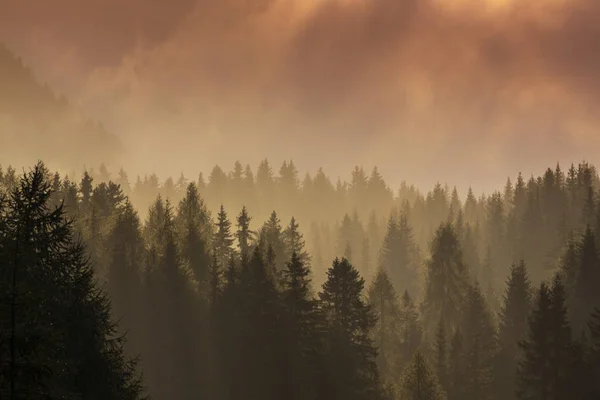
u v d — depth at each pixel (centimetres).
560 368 6638
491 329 8181
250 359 6366
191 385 6494
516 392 6744
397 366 7875
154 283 6956
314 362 6091
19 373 1708
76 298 2702
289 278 8106
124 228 7906
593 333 7206
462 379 7369
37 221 2323
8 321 1692
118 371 3062
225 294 6944
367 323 6356
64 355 2417
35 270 2316
